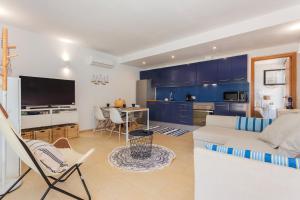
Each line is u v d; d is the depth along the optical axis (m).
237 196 0.94
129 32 3.65
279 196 0.83
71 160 1.69
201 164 1.05
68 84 4.15
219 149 1.04
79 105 4.60
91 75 4.90
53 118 3.72
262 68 6.05
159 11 2.77
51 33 3.72
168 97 6.36
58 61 4.13
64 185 1.90
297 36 3.34
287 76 4.79
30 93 3.48
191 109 5.14
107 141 3.75
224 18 3.01
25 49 3.56
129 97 6.22
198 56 4.95
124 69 6.02
